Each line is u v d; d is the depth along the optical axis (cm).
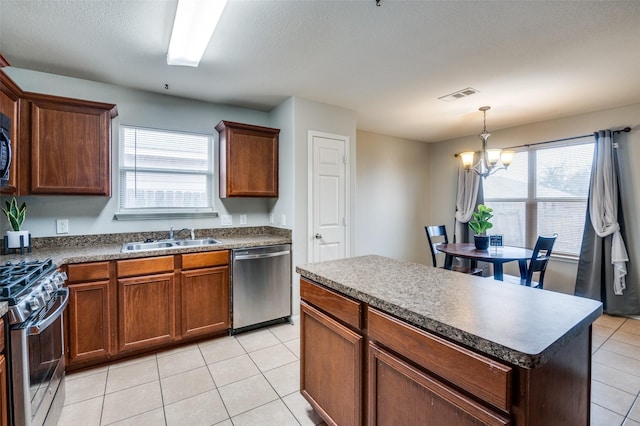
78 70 252
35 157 226
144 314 244
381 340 124
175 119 313
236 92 304
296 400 194
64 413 180
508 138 448
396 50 224
